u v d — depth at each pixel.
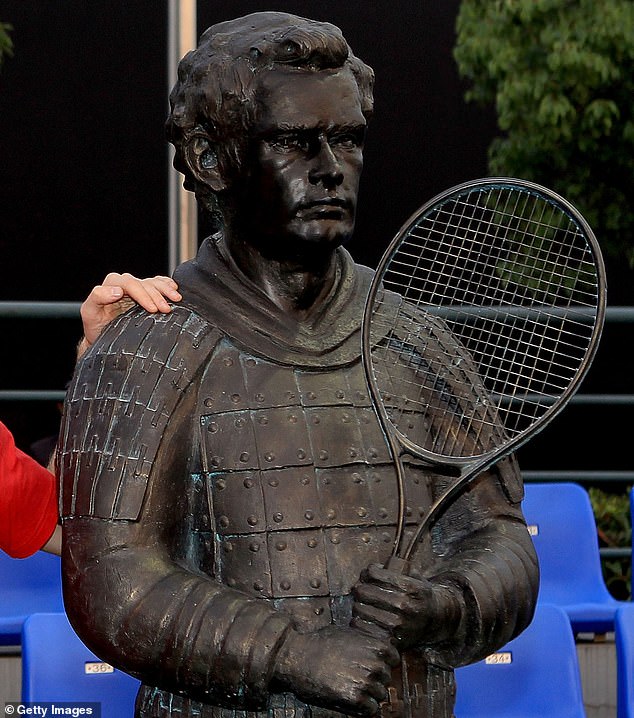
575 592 11.99
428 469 5.81
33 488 6.48
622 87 17.77
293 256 5.72
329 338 5.80
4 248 19.91
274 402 5.60
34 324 19.05
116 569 5.33
